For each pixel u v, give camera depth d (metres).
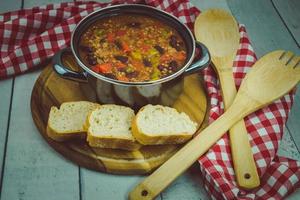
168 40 0.68
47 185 0.60
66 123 0.63
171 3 0.80
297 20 0.86
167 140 0.62
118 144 0.62
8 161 0.61
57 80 0.69
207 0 0.87
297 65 0.71
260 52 0.79
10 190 0.59
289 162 0.63
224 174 0.61
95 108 0.64
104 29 0.69
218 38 0.75
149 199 0.57
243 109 0.66
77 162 0.61
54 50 0.73
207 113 0.67
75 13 0.78
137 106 0.65
